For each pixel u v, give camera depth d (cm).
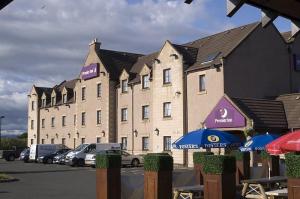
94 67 5450
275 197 1428
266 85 3812
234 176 1114
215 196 1098
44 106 7075
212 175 1107
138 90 4744
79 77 5862
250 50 3766
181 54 4084
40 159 5238
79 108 5838
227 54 3634
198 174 1588
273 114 3362
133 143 4766
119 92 5103
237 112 3234
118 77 5228
